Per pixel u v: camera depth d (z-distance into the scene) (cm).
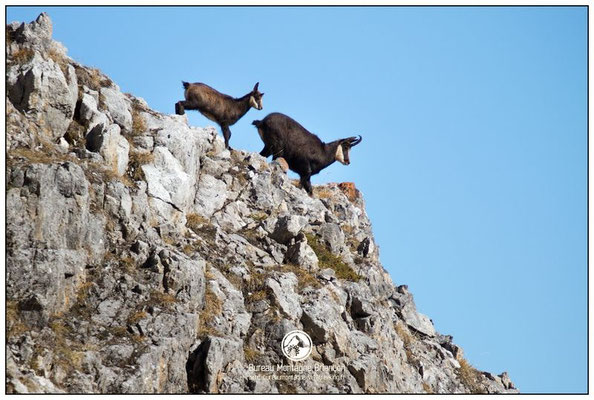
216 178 8906
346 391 7062
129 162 7619
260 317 7225
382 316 8288
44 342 5675
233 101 10062
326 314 7406
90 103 7600
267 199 9069
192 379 6284
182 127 8356
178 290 6650
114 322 6194
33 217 6094
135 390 5797
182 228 7681
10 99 7062
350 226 10019
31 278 5872
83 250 6372
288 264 8200
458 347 9531
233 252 7894
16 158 6344
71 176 6356
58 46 7912
